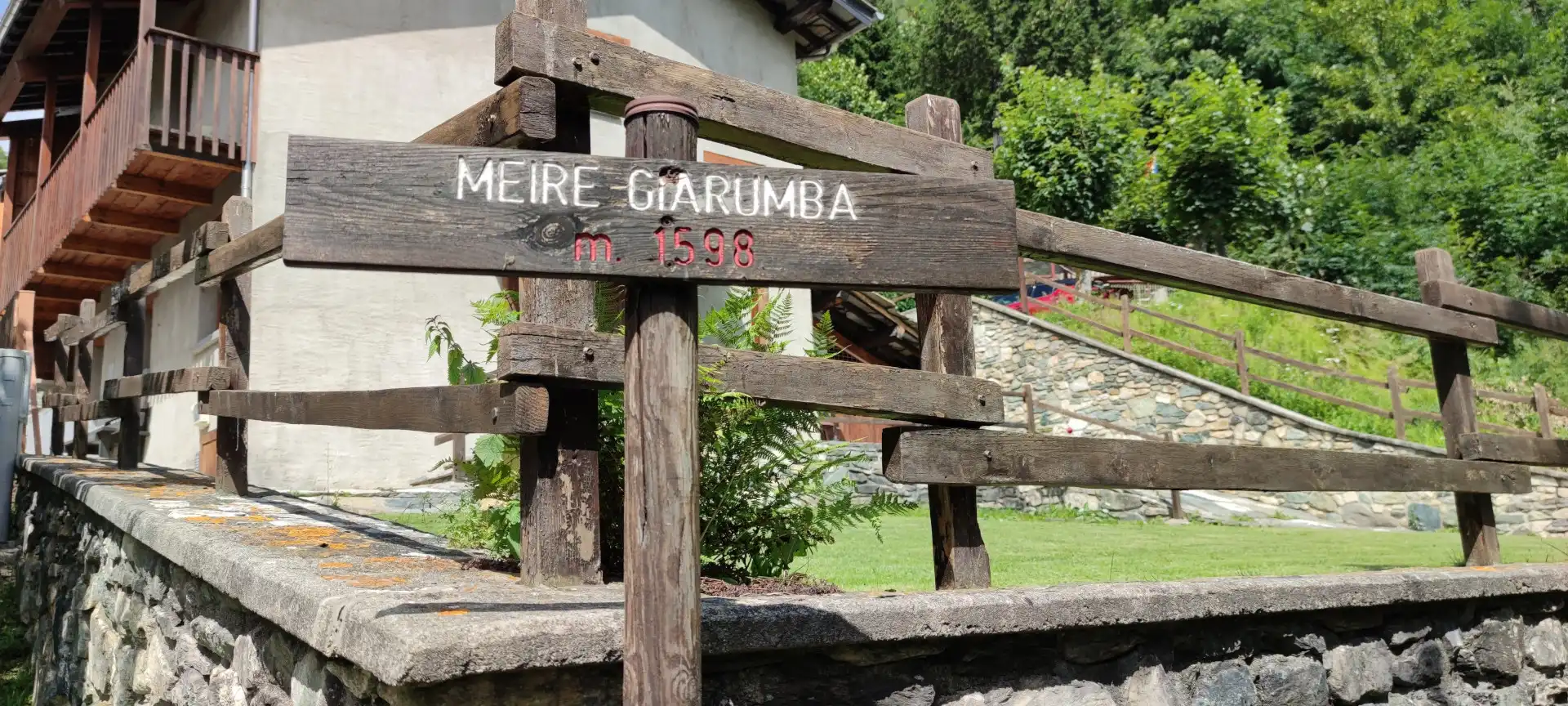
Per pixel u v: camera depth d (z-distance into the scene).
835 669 2.38
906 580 5.52
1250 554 7.70
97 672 4.94
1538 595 4.09
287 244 1.59
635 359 1.76
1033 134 22.89
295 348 9.47
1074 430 15.69
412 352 9.93
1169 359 16.80
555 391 2.54
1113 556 7.40
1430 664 3.65
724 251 1.79
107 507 4.75
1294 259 21.53
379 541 3.49
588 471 2.56
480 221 1.69
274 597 2.53
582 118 2.58
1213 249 22.56
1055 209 22.67
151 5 9.16
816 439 3.49
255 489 5.71
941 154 3.20
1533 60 33.66
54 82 12.62
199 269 5.26
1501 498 12.09
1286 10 34.38
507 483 3.02
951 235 1.94
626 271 1.73
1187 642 2.99
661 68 2.61
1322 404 15.31
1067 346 16.12
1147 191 22.56
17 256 13.56
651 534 1.68
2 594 7.85
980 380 3.10
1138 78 25.16
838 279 1.85
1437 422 14.55
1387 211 23.88
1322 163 25.61
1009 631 2.54
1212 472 3.57
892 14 37.28
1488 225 23.03
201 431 10.56
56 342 9.67
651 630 1.66
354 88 9.95
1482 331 4.80
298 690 2.49
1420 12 33.38
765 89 2.79
